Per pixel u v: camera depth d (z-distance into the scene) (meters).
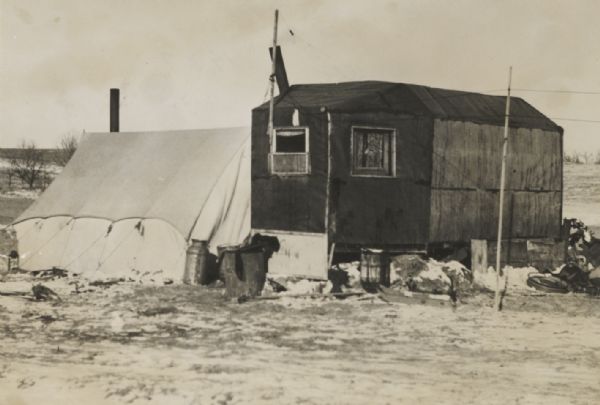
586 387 9.58
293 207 18.39
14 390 9.09
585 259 22.11
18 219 22.52
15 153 71.06
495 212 20.72
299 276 17.94
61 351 11.27
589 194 51.41
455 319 14.44
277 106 18.83
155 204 20.62
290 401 8.73
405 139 18.80
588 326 14.00
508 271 20.06
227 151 21.22
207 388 9.25
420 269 17.88
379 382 9.66
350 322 13.91
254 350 11.46
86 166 24.16
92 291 17.44
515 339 12.65
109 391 9.08
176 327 13.23
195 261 18.53
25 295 16.72
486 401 8.89
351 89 20.00
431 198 19.23
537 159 21.81
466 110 20.73
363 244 18.17
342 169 18.00
